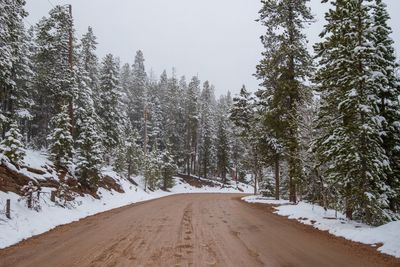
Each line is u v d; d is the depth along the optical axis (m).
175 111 76.81
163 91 87.19
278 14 26.64
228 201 33.41
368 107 14.02
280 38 26.31
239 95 47.75
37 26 39.91
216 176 86.31
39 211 17.48
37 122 38.84
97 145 29.23
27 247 11.05
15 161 20.44
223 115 77.50
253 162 46.53
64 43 32.53
